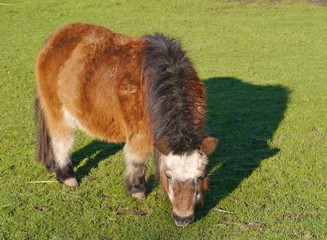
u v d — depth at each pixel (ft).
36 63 11.09
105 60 10.07
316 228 9.38
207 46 25.44
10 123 14.42
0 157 12.20
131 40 10.36
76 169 11.73
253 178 11.25
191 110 8.83
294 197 10.50
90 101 10.14
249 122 14.71
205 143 8.40
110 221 9.66
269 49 24.94
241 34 28.35
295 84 18.74
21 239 9.04
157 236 9.22
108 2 36.32
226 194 10.59
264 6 36.24
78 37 10.71
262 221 9.64
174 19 32.32
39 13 33.27
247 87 18.40
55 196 10.50
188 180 8.36
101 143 13.12
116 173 11.53
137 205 10.24
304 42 26.48
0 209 9.89
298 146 12.97
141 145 9.83
